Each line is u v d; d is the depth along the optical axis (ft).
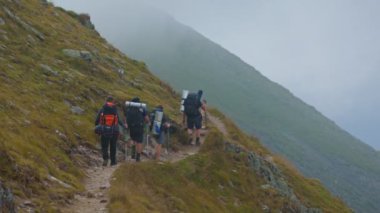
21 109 73.51
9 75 86.38
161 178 74.54
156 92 142.41
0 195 39.75
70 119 82.74
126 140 81.41
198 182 84.48
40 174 53.36
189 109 102.01
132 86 131.85
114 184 59.52
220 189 87.45
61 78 99.55
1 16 112.98
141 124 77.92
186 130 103.76
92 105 95.76
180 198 72.18
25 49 104.99
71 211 48.55
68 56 118.52
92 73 118.01
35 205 45.93
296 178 137.18
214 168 91.40
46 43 121.39
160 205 62.69
